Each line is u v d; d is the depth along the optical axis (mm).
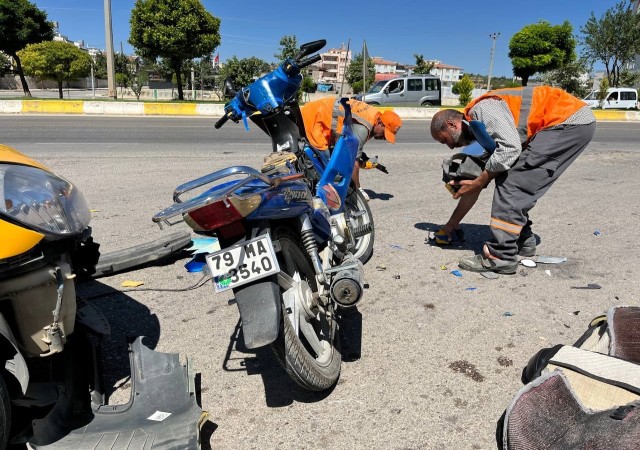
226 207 2221
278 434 2416
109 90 24109
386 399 2650
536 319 3498
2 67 40469
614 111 24750
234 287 2299
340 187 3625
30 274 2041
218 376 2891
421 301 3783
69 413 2326
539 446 2020
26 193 2111
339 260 3152
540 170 4000
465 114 4242
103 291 4004
